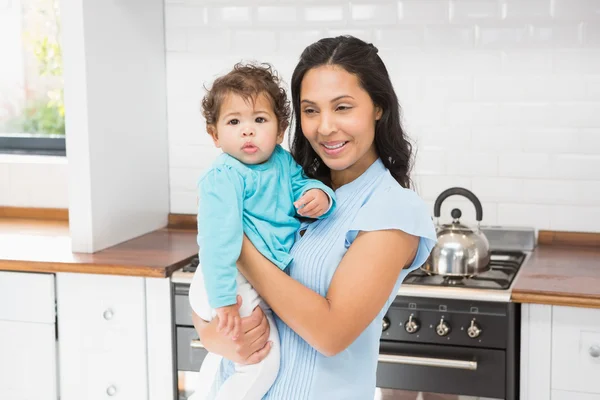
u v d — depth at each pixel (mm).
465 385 2557
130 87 3172
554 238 3146
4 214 3730
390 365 2609
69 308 2850
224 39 3361
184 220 3488
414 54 3178
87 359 2863
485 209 3195
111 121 3051
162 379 2811
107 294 2814
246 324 1630
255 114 1703
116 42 3064
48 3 3887
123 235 3164
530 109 3102
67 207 3664
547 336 2498
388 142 1713
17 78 3941
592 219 3105
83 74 2883
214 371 1822
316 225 1720
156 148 3387
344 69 1614
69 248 3047
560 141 3092
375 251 1573
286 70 3318
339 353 1643
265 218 1695
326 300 1563
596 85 3027
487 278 2664
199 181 1678
